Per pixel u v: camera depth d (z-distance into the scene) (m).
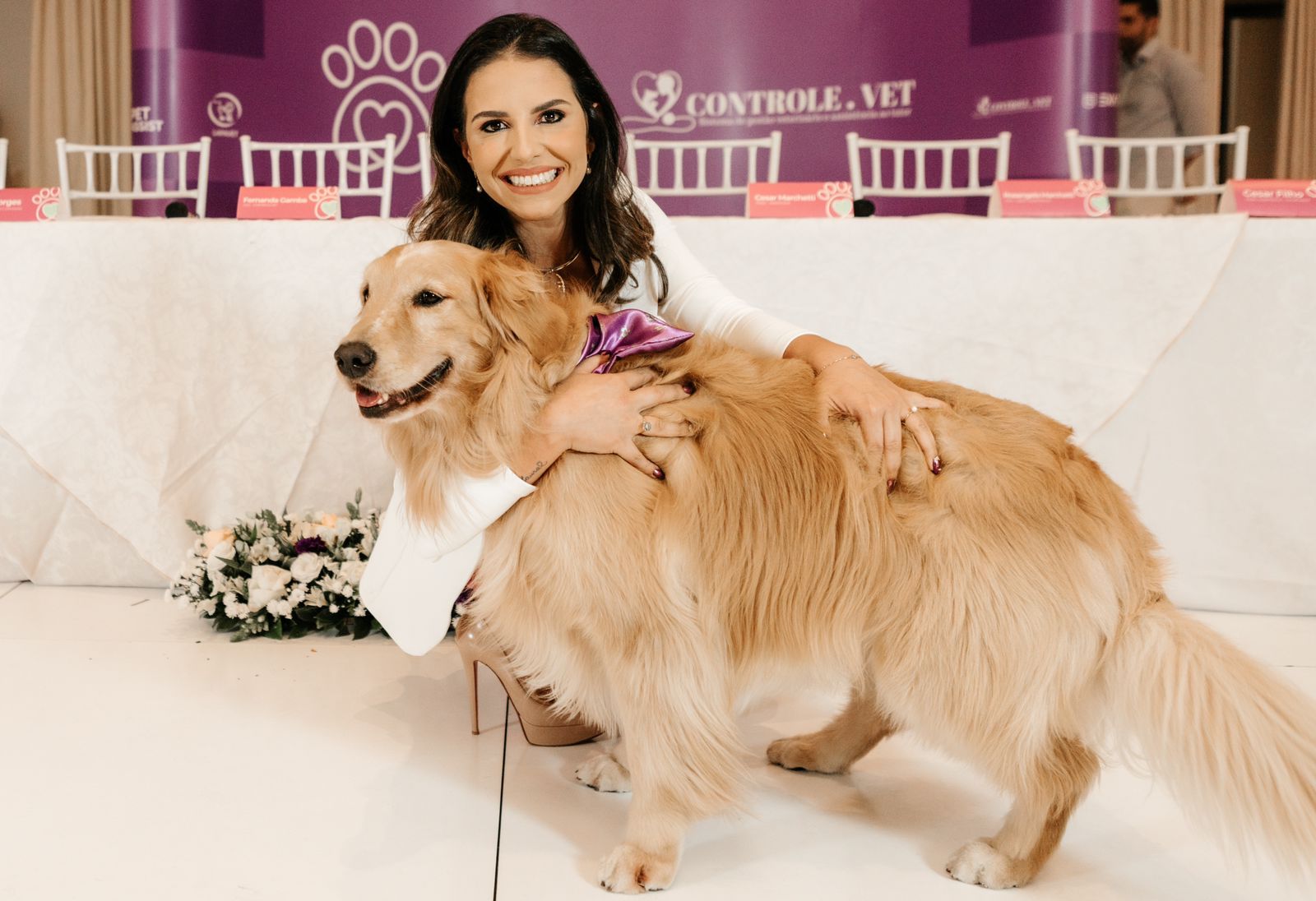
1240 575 3.04
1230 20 9.24
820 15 7.62
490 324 1.66
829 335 3.04
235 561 2.89
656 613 1.65
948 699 1.63
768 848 1.82
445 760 2.14
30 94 9.11
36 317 3.05
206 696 2.44
